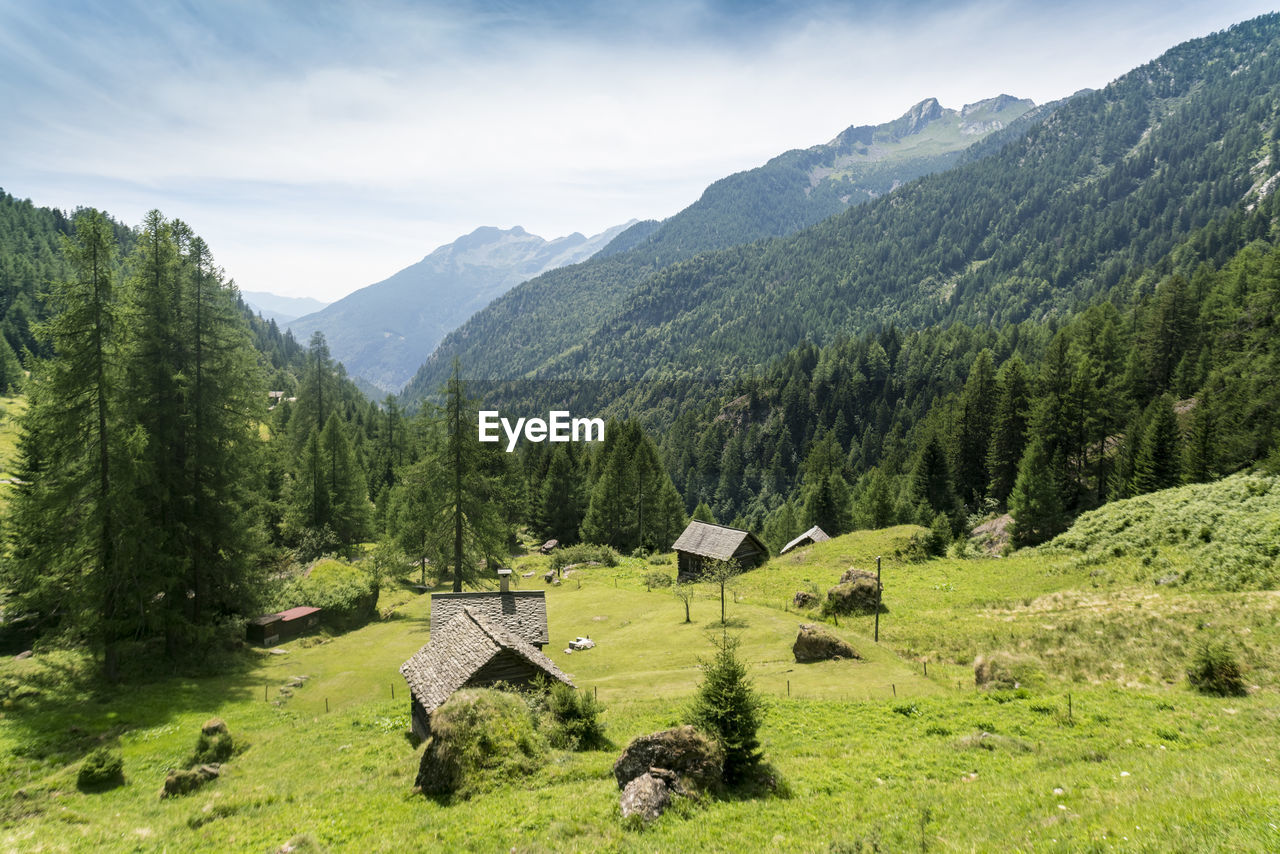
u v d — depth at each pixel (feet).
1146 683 80.48
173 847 54.13
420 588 211.82
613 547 281.74
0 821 63.21
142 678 113.39
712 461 567.18
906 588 158.51
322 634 153.17
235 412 130.62
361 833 53.72
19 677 105.60
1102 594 122.83
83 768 74.18
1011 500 193.77
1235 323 249.96
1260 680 73.61
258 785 70.95
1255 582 106.73
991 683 88.84
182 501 122.31
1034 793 47.70
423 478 177.99
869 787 56.03
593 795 55.16
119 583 107.04
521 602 124.26
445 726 65.87
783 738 73.87
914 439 437.58
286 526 229.45
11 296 499.10
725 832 46.91
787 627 135.03
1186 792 40.88
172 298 121.49
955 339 569.64
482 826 51.52
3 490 177.58
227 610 138.72
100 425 106.93
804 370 640.17
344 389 570.46
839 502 308.19
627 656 127.03
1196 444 184.14
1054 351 245.45
